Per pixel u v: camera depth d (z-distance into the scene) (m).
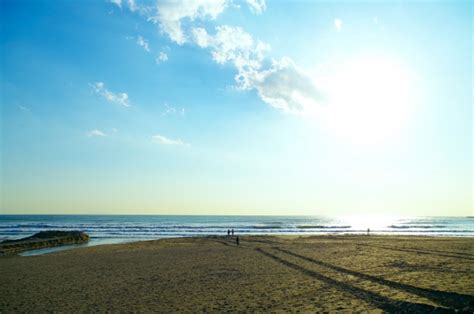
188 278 16.11
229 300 11.59
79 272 18.73
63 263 22.58
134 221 135.25
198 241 41.03
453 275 14.08
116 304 11.58
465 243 31.47
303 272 16.61
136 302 11.77
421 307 9.16
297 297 11.55
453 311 8.55
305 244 33.50
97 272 18.56
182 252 28.00
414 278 13.50
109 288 14.29
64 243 45.00
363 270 16.16
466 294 10.23
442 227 93.31
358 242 34.78
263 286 13.68
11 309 11.38
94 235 62.19
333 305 10.20
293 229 82.00
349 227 90.50
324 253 24.31
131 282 15.49
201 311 10.36
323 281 14.09
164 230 77.69
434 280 12.91
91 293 13.43
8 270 19.98
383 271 15.64
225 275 16.62
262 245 33.53
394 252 23.78
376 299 10.55
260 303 11.02
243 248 30.66
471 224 116.12
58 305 11.70
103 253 28.27
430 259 19.45
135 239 52.97
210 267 19.38
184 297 12.28
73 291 13.90
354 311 9.41
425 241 34.91
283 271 17.22
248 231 75.25
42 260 24.45
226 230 78.12
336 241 37.06
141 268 19.61
